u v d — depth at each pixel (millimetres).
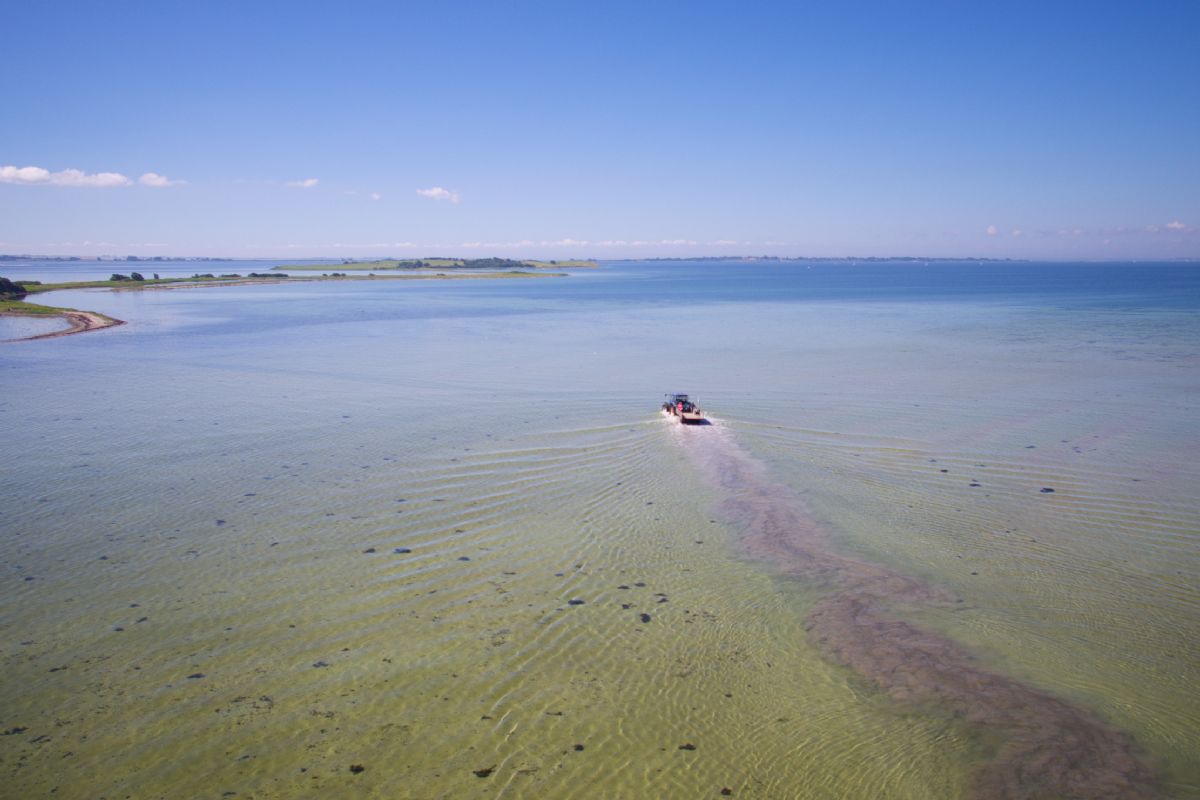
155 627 17484
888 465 30703
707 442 34406
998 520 24500
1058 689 15344
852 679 15703
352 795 12281
